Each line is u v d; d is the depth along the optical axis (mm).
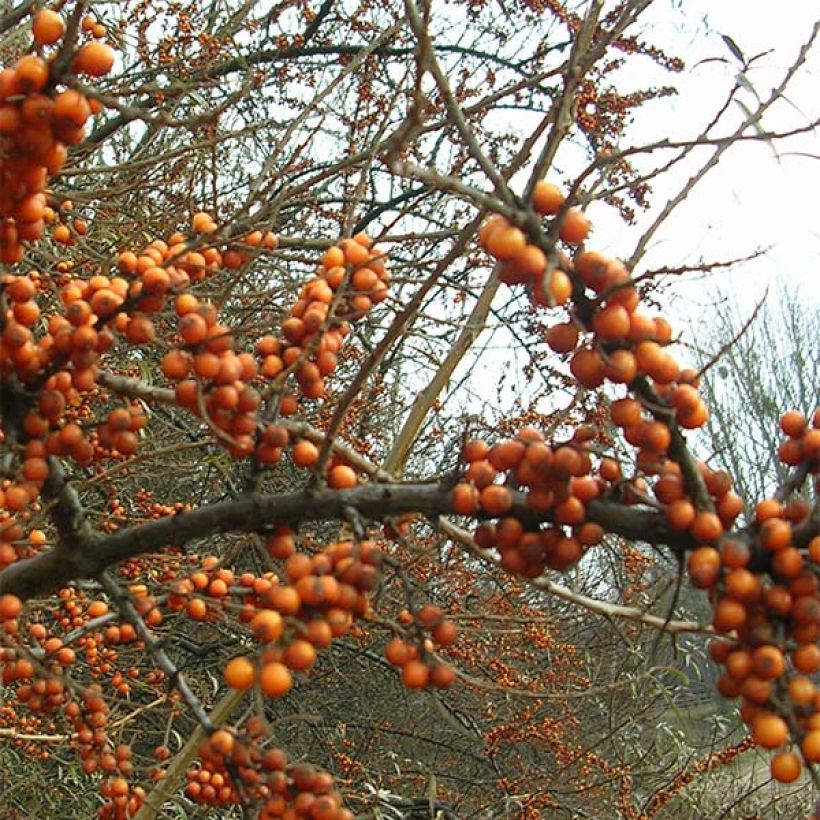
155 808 490
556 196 313
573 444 325
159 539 368
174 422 1004
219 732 349
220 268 500
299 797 333
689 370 330
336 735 1234
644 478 343
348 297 383
